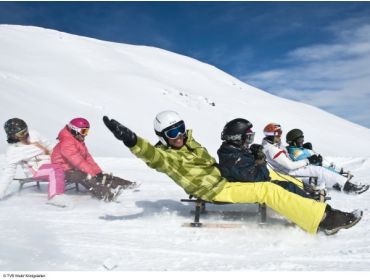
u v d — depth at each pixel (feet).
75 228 14.01
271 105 273.75
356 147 216.33
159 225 14.46
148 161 13.28
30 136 20.52
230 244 12.09
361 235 12.76
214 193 14.25
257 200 13.62
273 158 22.11
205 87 310.86
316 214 12.34
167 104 187.93
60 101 139.95
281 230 13.44
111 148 97.09
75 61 245.45
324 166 24.17
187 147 14.65
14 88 133.49
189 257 10.91
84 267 10.07
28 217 15.75
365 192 22.13
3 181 19.29
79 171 20.35
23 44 246.68
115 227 14.17
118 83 201.67
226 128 14.69
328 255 10.89
